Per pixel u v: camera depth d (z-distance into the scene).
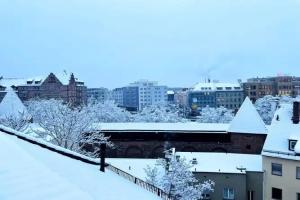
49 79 107.56
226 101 150.75
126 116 76.00
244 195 32.06
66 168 9.20
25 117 38.41
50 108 34.16
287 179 31.53
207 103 151.88
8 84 111.94
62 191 7.08
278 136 33.66
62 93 107.69
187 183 29.61
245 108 47.62
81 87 124.44
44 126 31.83
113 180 9.80
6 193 6.50
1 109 50.34
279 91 151.75
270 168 32.72
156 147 49.56
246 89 149.75
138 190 9.40
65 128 31.20
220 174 32.38
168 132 49.00
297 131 33.28
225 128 48.94
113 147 47.94
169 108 103.38
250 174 33.19
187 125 50.31
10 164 7.70
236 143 47.28
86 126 32.78
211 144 48.44
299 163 30.72
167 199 10.43
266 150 33.00
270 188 32.72
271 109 84.25
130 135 49.69
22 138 12.34
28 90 108.19
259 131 46.22
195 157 36.41
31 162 8.12
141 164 36.12
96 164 12.21
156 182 28.00
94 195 7.55
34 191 6.80
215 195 32.47
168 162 30.39
